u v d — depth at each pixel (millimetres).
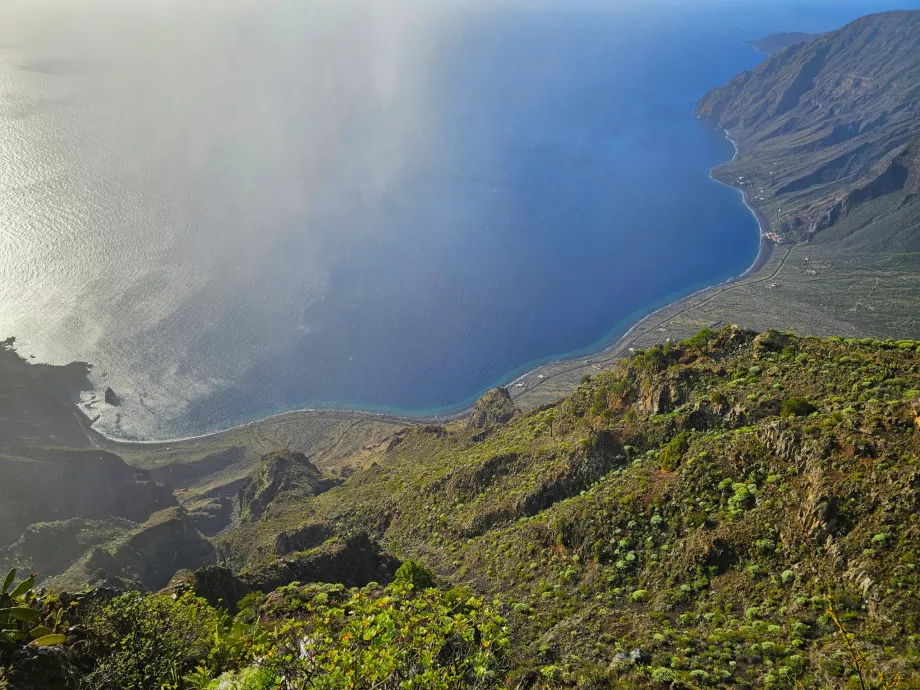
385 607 19766
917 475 53344
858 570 49969
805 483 60156
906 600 45656
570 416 106375
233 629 26266
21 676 20000
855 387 73938
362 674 17250
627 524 69188
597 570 66188
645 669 44312
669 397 90062
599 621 54656
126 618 28562
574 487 84875
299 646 21312
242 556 123562
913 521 50844
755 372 86438
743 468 67438
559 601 64125
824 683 40656
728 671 43562
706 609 55188
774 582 54281
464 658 21156
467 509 96938
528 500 86938
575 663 47312
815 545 55062
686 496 68375
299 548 109250
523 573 72000
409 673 18641
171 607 29516
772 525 59406
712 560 59750
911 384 71875
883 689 27828
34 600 30234
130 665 25422
